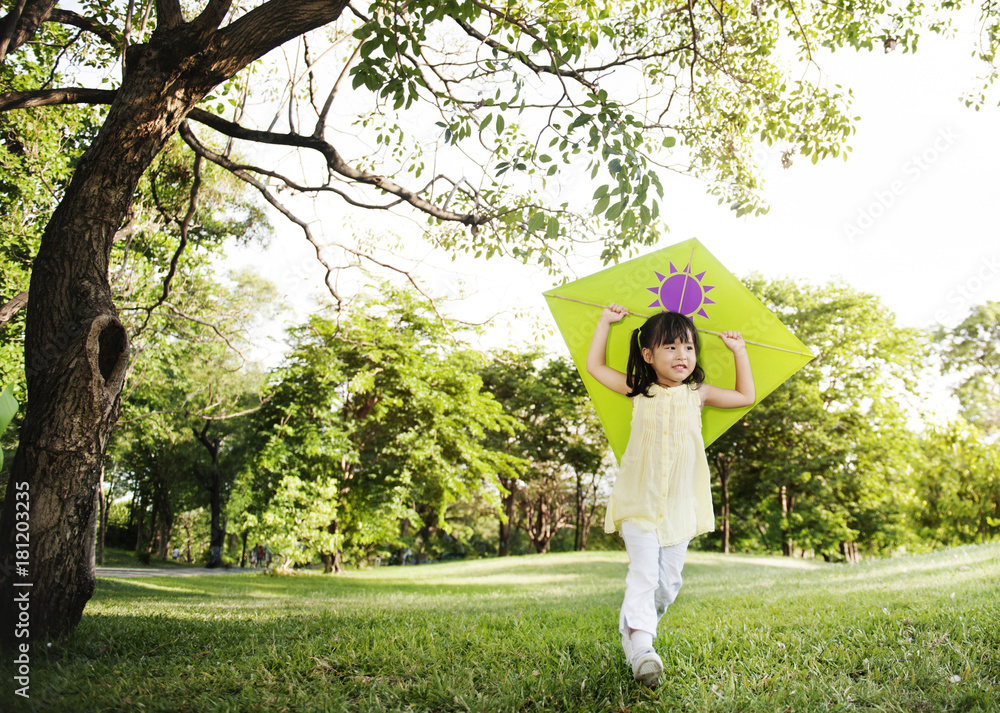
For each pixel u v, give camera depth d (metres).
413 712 2.64
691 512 3.21
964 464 15.61
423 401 21.14
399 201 7.57
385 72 4.75
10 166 12.46
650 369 3.37
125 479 35.69
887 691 2.67
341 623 4.86
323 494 19.33
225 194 14.41
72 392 3.82
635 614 2.82
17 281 14.52
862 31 8.05
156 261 16.84
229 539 40.28
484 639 4.04
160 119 4.29
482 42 6.08
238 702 2.76
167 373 23.05
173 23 4.45
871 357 27.64
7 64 11.00
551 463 36.53
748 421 27.08
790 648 3.53
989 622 3.59
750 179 8.58
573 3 7.38
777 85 8.32
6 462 15.05
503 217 7.31
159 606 7.51
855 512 26.98
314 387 20.30
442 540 40.97
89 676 3.18
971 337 34.78
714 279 3.58
